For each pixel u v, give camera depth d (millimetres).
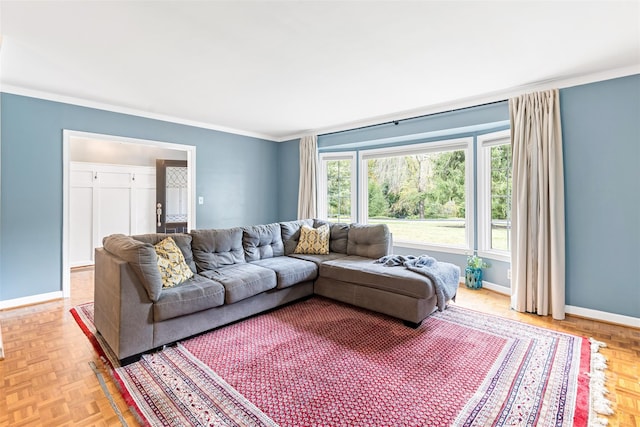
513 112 3307
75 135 3664
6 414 1658
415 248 4789
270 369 2092
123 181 5727
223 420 1622
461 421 1612
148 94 3525
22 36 2242
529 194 3166
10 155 3246
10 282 3271
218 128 5086
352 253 3941
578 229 3002
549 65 2727
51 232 3504
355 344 2449
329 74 2947
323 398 1794
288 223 4188
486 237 4098
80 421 1617
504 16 2008
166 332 2336
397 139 4684
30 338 2551
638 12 1955
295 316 3027
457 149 4336
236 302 2781
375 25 2111
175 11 1941
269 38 2283
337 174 5664
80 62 2680
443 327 2789
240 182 5457
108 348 2361
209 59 2623
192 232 3195
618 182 2803
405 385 1917
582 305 3018
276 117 4543
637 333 2660
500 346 2420
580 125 2959
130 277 2150
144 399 1780
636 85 2703
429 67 2785
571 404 1740
